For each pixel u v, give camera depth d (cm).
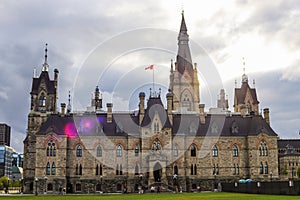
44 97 12331
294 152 16125
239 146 11575
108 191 10938
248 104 14812
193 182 11262
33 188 10956
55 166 10750
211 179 11312
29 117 11881
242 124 11869
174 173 11012
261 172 11312
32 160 11450
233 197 5641
